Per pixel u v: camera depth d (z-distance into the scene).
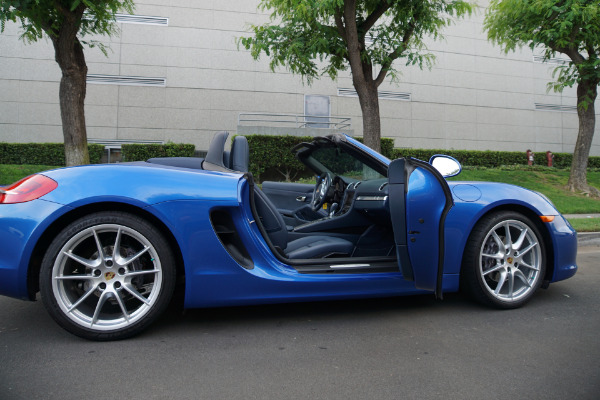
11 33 15.53
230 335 2.38
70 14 6.98
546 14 10.38
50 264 2.12
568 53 11.52
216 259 2.32
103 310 2.33
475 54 19.95
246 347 2.20
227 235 2.48
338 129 15.68
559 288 3.47
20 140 15.62
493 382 1.81
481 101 20.03
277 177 14.15
